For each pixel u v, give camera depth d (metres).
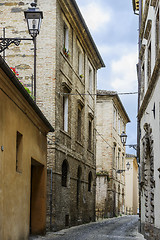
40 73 21.00
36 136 14.92
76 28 25.38
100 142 41.75
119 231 21.17
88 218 28.66
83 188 27.08
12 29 21.53
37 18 12.25
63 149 22.03
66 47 23.77
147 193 17.69
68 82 23.66
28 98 12.29
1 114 10.11
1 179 9.99
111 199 40.78
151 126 16.08
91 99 30.78
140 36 20.41
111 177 41.19
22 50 21.38
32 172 16.70
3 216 10.13
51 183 20.00
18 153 12.48
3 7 21.75
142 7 22.34
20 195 12.14
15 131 11.59
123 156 52.19
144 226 18.06
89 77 31.06
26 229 13.02
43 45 21.17
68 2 22.48
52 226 19.75
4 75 10.00
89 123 30.59
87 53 29.09
